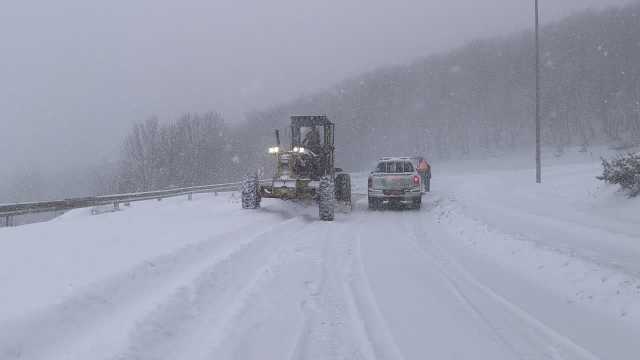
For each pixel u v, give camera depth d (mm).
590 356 4570
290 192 14383
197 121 60562
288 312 5723
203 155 58562
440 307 6027
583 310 5832
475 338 5031
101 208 16750
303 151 14938
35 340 4152
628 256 7680
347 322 5461
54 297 4914
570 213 12508
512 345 4852
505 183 23500
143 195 18172
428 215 15461
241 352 4555
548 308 5969
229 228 10500
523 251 8539
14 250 7461
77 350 4156
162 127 58750
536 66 21266
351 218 14828
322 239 10727
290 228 11969
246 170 60906
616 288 6117
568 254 7746
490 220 11992
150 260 6742
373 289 6805
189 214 13523
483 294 6590
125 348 4223
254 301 6059
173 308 5312
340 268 8039
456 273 7750
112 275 5836
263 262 8234
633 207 11617
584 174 22625
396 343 4891
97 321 4816
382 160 17766
